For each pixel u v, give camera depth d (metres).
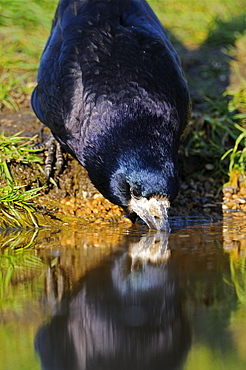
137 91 13.49
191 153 16.84
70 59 14.43
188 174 16.53
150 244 12.91
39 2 21.50
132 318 9.67
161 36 15.38
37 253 12.59
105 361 8.72
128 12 15.68
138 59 14.18
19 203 14.73
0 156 15.36
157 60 14.32
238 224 14.48
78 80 14.11
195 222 14.66
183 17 22.48
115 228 14.26
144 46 14.58
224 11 22.81
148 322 9.55
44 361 8.70
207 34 21.95
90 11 15.41
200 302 10.21
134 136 12.95
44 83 14.95
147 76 13.83
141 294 10.42
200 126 17.38
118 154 13.05
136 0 16.02
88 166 13.89
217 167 16.58
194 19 22.42
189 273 11.38
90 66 14.02
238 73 19.81
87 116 13.61
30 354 8.85
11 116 17.52
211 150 16.97
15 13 21.14
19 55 20.08
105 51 14.30
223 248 12.66
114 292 10.52
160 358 8.70
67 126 14.11
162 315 9.76
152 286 10.70
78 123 13.88
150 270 11.42
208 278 11.08
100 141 13.34
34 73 19.42
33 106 15.84
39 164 15.73
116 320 9.61
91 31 14.85
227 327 9.42
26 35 20.75
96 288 10.75
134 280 10.95
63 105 14.21
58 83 14.46
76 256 12.19
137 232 13.90
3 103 17.98
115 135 13.14
